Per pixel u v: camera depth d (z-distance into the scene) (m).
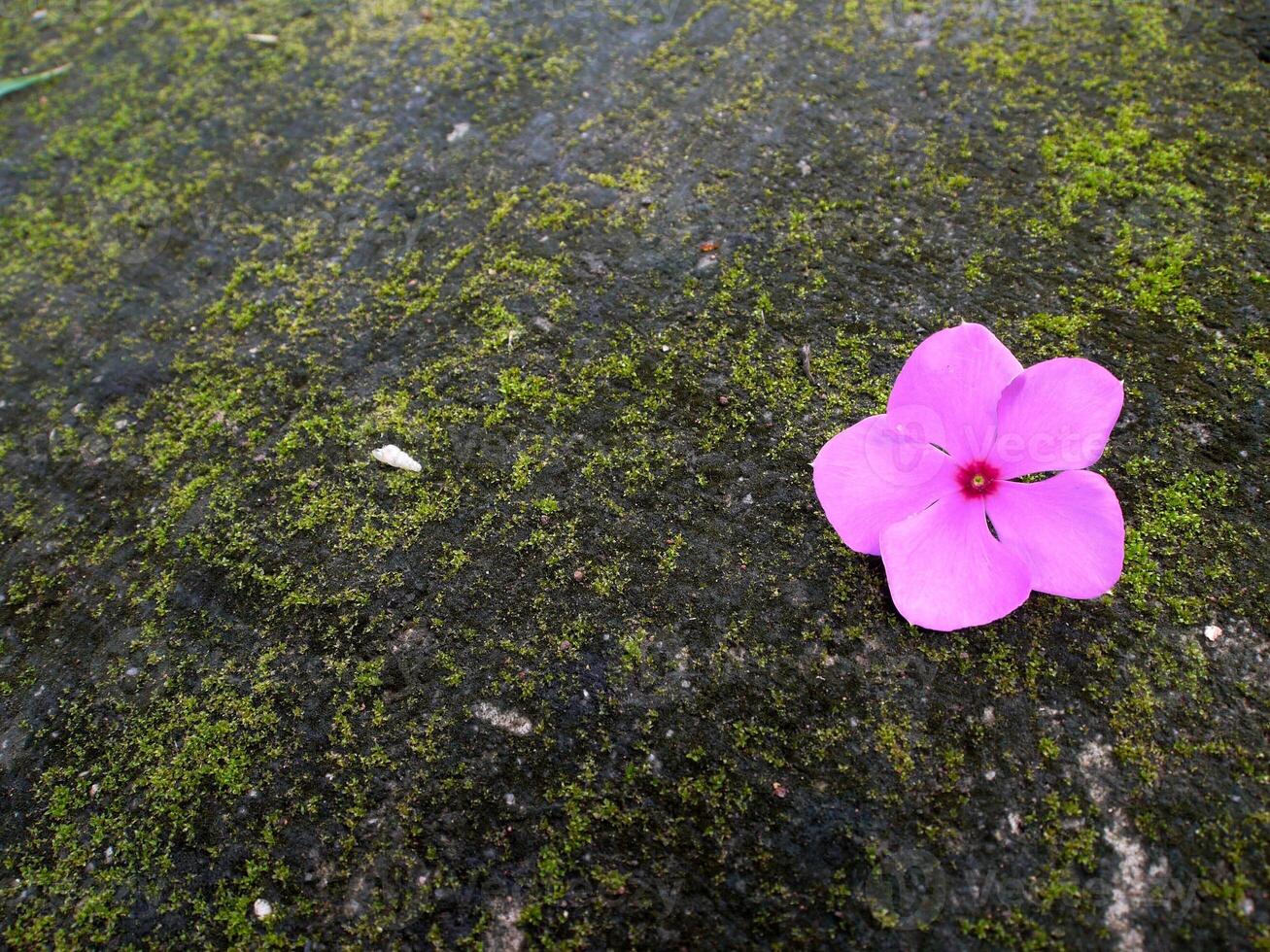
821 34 0.24
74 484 0.20
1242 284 0.19
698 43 0.25
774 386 0.19
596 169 0.22
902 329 0.19
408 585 0.17
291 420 0.20
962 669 0.16
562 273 0.21
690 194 0.22
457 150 0.23
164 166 0.25
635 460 0.18
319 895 0.15
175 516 0.19
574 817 0.15
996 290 0.19
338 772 0.16
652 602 0.17
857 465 0.15
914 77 0.23
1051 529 0.15
